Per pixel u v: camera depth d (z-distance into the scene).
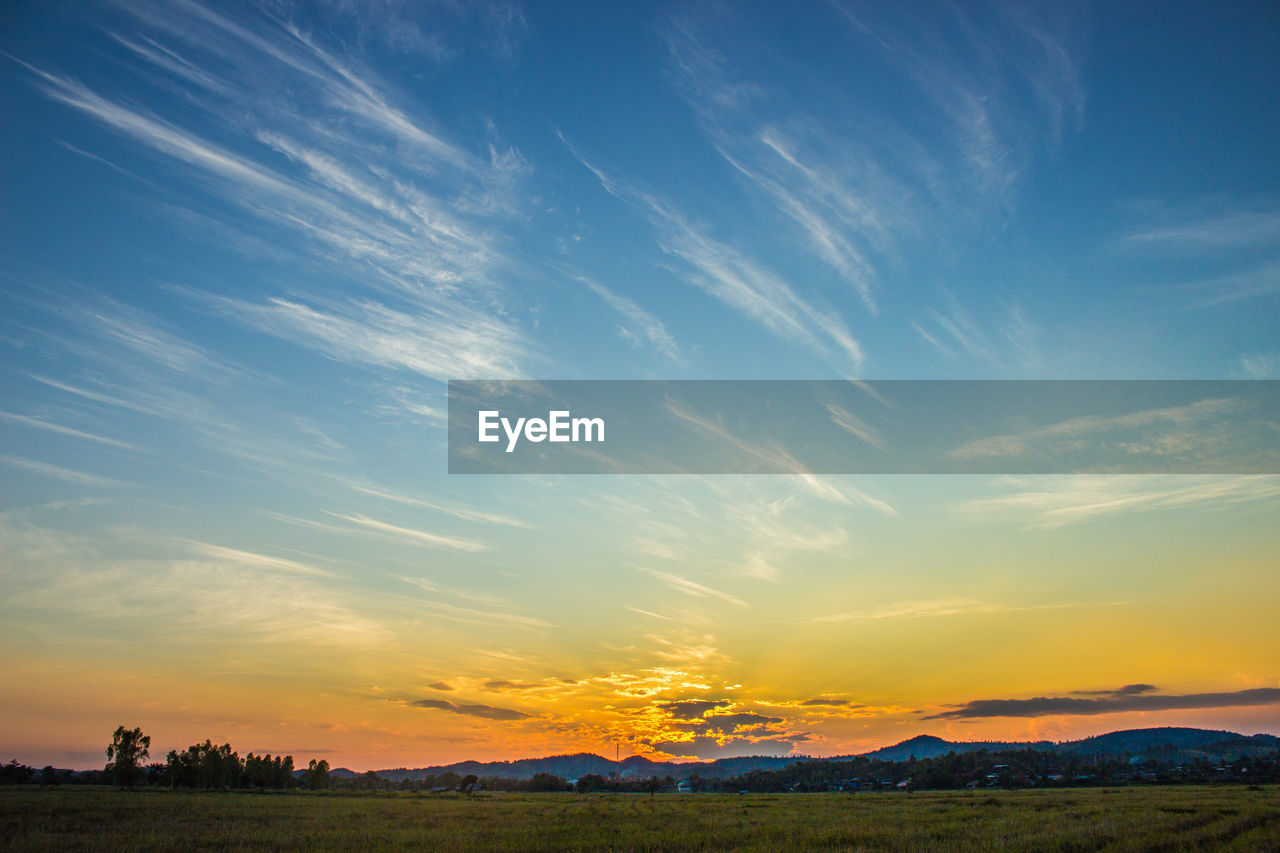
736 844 43.00
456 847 42.19
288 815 65.56
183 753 133.12
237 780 136.75
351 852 40.53
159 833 47.75
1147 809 58.44
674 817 64.56
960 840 40.81
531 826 55.66
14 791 99.12
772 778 179.88
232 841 44.34
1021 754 171.12
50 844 41.75
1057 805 67.50
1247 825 46.09
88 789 116.62
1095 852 36.94
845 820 57.28
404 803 94.94
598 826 55.16
